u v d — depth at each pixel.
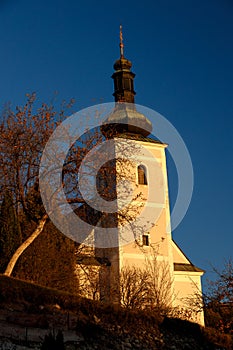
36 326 22.67
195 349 26.16
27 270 32.69
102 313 25.53
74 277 34.75
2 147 30.55
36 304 24.50
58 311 24.52
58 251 34.62
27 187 30.78
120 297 37.31
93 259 41.16
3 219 32.41
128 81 51.66
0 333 21.39
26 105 31.39
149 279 43.50
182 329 26.92
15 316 22.84
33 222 33.16
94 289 36.84
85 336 23.47
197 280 48.44
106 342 23.84
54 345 18.88
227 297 27.25
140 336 25.36
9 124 31.08
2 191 31.80
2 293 24.12
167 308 33.88
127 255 45.12
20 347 20.88
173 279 46.47
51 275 33.53
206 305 28.52
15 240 32.44
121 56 52.50
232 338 27.64
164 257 46.69
